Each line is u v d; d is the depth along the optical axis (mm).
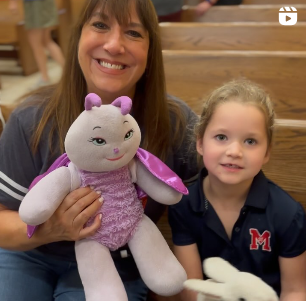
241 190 840
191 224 886
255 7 2342
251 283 613
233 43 1927
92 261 679
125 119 632
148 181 715
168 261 711
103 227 690
